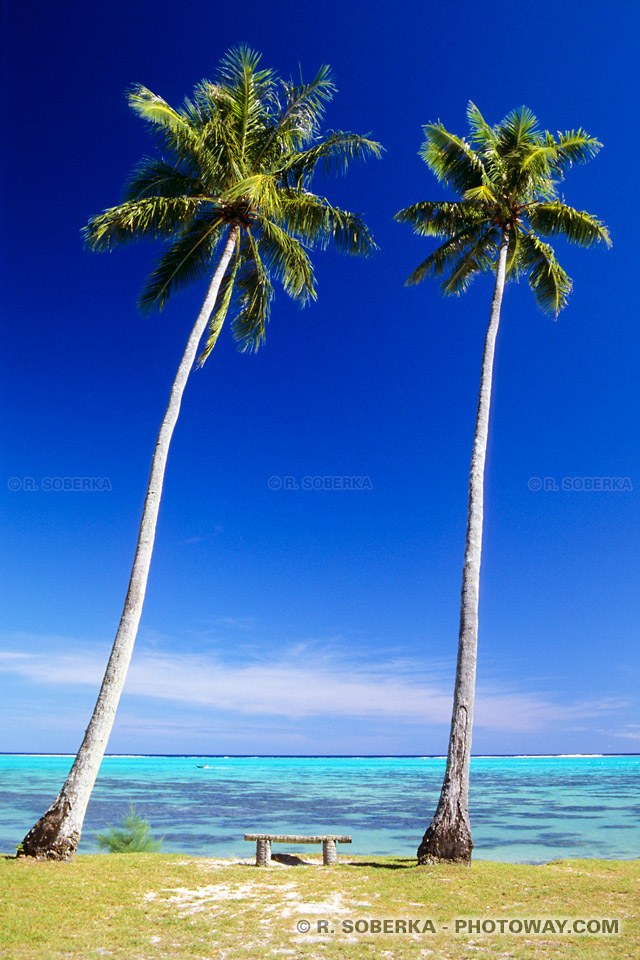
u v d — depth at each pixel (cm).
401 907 939
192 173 1747
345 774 8025
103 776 6512
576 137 1781
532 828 2478
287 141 1827
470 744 1328
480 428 1605
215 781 5891
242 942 780
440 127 1809
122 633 1334
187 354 1600
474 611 1419
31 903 910
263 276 1894
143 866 1173
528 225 1919
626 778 6806
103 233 1596
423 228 1967
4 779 5366
